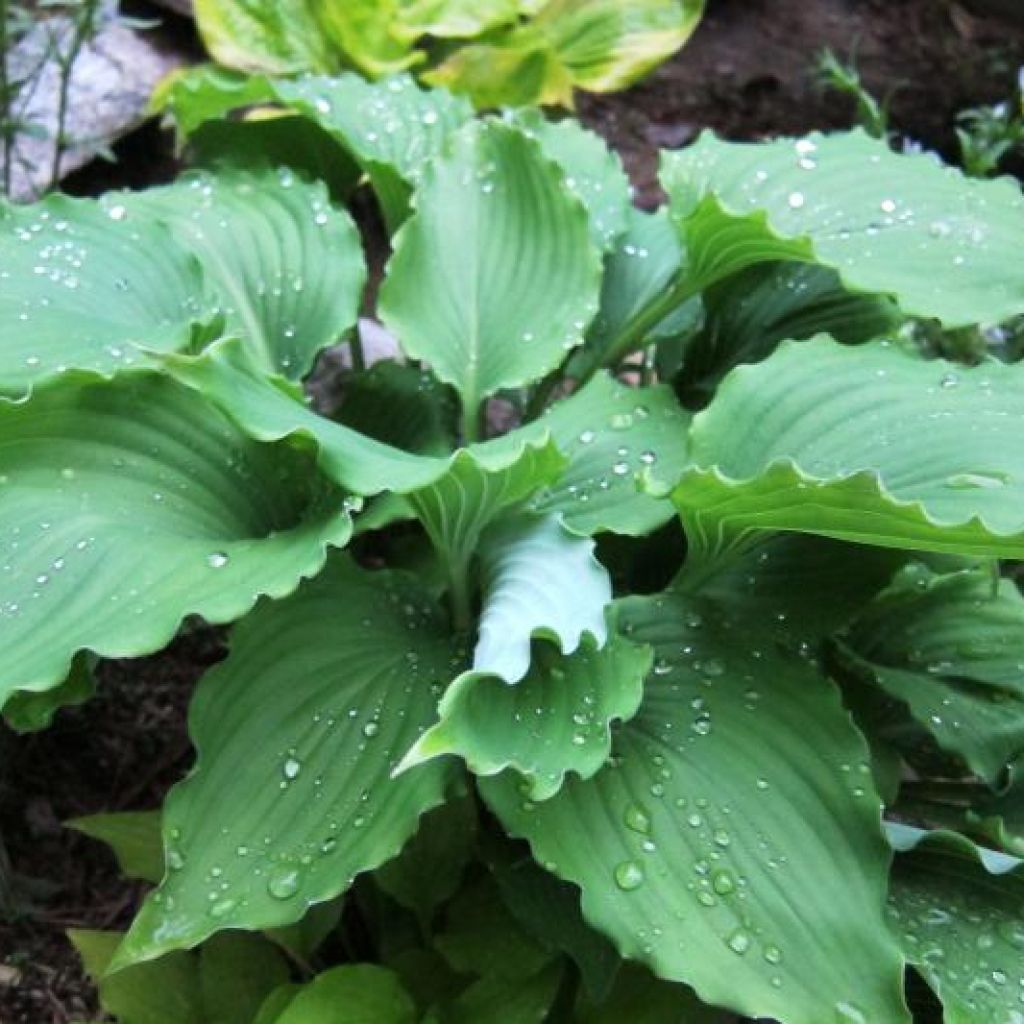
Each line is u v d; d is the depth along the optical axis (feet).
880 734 3.85
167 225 3.92
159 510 3.48
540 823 3.33
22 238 3.84
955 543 3.27
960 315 3.77
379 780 3.40
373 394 4.07
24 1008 3.82
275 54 5.29
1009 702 3.74
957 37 6.70
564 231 3.96
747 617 3.69
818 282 4.11
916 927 3.41
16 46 4.99
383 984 3.50
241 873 3.34
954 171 4.10
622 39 5.70
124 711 4.27
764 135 6.34
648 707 3.49
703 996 3.21
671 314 4.26
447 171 4.01
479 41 5.56
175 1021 3.59
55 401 3.47
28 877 4.00
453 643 3.64
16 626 3.32
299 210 4.06
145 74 5.27
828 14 6.83
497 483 3.41
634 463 3.74
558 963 3.55
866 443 3.58
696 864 3.32
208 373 3.32
